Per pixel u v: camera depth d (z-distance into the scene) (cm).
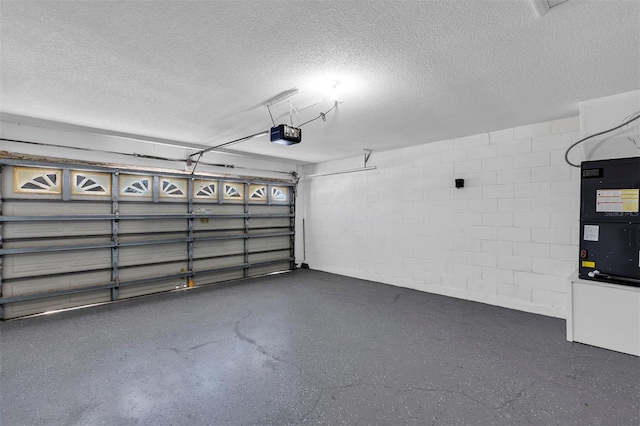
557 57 227
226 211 607
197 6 168
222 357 283
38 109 337
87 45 208
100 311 419
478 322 370
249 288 544
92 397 222
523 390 230
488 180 443
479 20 182
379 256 587
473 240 459
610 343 290
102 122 387
